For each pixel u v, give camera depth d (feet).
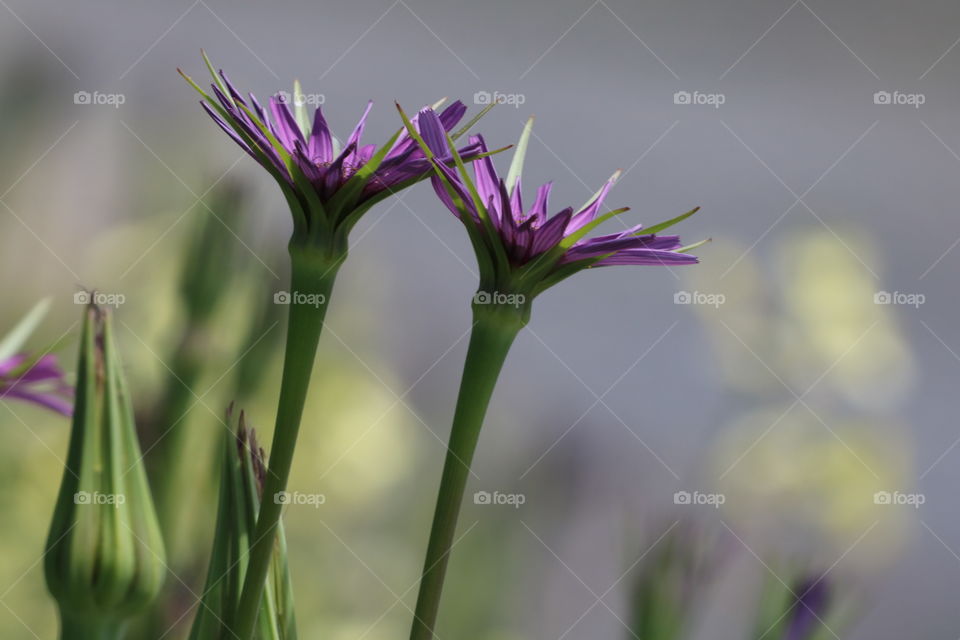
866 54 6.10
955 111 6.10
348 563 2.37
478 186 1.60
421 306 3.16
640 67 5.86
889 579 2.88
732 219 5.04
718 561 1.73
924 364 4.25
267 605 1.60
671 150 5.45
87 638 1.58
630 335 4.09
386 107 4.46
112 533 1.57
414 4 5.28
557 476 2.62
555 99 5.53
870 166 5.76
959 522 3.56
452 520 1.56
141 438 1.78
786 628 1.73
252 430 1.61
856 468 2.34
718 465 2.39
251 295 1.84
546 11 5.62
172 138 2.21
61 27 2.61
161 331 1.81
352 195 1.56
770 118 6.01
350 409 2.43
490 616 2.50
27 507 2.06
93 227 2.12
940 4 5.92
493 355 1.57
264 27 4.73
